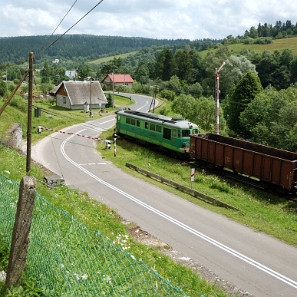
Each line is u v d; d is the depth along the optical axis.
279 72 89.56
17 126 34.59
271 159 22.91
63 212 7.11
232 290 11.23
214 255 14.59
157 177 25.19
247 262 14.13
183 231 16.84
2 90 47.75
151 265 10.81
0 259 7.36
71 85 64.56
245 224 18.09
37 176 18.27
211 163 27.81
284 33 194.12
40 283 6.41
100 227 13.14
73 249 6.57
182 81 105.31
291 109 41.41
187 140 30.78
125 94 95.75
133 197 21.31
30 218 6.33
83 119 52.62
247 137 53.78
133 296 5.56
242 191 23.55
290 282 12.74
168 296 5.11
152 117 34.44
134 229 16.31
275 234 17.02
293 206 21.12
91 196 21.02
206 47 174.50
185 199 21.45
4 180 8.99
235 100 55.53
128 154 32.81
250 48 136.50
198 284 10.69
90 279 5.85
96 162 29.34
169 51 121.81
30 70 16.19
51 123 45.56
